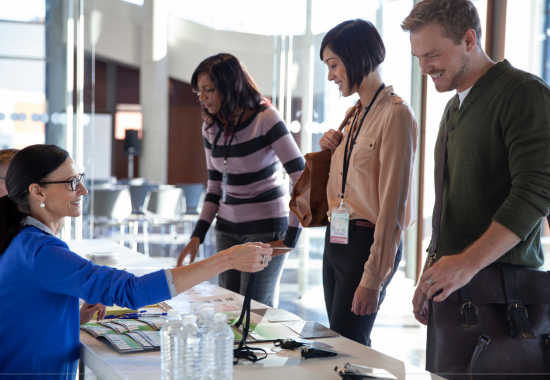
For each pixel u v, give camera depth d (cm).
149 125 1203
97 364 132
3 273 142
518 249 147
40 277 139
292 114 525
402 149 176
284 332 152
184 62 1197
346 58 184
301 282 524
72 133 527
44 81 527
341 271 189
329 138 208
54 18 523
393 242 175
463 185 155
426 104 564
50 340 140
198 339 106
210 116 254
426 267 166
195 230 264
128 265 257
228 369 108
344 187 193
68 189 149
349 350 139
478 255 134
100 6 1130
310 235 525
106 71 1301
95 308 167
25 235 143
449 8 146
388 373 118
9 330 139
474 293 143
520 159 138
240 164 249
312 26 518
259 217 253
